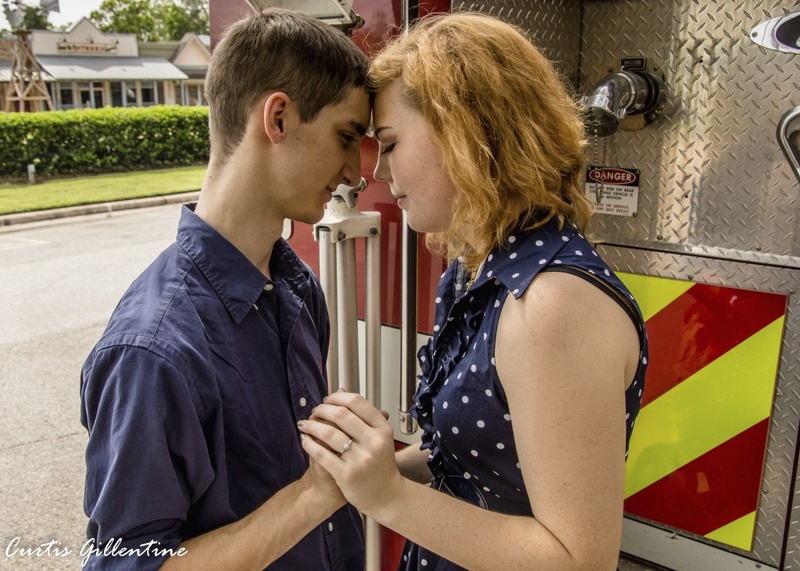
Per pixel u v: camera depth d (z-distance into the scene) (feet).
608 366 2.97
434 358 3.82
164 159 61.21
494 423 3.34
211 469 3.35
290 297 4.02
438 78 3.18
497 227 3.30
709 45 5.43
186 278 3.55
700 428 5.78
